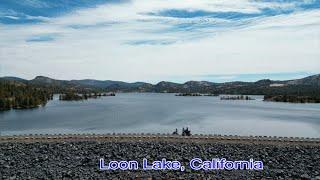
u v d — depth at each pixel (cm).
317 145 7562
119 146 7406
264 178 5519
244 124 15688
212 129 13838
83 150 7112
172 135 8506
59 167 6028
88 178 5431
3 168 5956
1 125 14975
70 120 16775
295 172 5828
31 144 7562
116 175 5612
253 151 7100
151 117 18225
